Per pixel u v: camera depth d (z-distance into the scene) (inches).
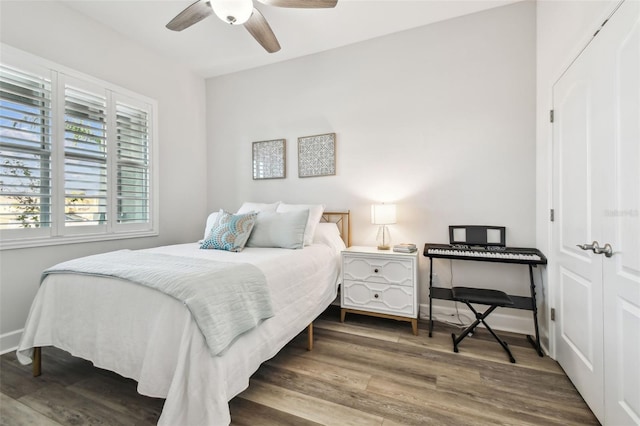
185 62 135.3
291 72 132.6
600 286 54.5
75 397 61.3
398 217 112.8
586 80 59.9
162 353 49.3
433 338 90.9
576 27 64.2
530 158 95.0
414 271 93.8
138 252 83.0
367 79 118.1
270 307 62.2
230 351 52.0
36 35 88.1
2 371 71.4
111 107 108.7
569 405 59.2
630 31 45.7
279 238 96.6
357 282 101.6
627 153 46.6
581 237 62.2
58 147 93.2
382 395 62.3
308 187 129.9
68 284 64.2
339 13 101.3
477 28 101.3
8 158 82.7
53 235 91.9
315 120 128.1
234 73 145.3
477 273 101.8
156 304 52.5
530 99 94.8
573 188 66.1
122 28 108.8
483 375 69.9
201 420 45.4
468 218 102.7
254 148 140.7
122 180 113.0
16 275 84.7
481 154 101.1
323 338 91.0
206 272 57.1
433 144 107.7
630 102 45.7
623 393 47.4
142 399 60.7
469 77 102.5
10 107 83.0
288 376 69.6
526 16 95.1
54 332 64.7
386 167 115.2
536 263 80.6
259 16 80.7
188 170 142.2
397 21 106.1
